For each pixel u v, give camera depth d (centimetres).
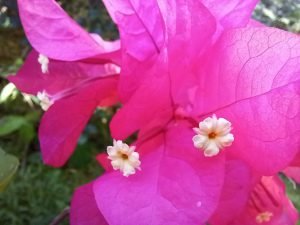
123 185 7
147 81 7
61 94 8
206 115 8
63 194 27
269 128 7
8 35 36
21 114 33
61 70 9
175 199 7
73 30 8
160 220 7
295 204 19
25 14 8
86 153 31
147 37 8
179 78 8
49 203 26
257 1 8
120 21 8
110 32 34
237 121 7
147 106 8
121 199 7
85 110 9
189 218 7
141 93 8
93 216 8
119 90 8
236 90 7
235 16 8
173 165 7
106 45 9
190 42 8
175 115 8
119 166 7
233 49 7
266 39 7
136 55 8
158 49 8
